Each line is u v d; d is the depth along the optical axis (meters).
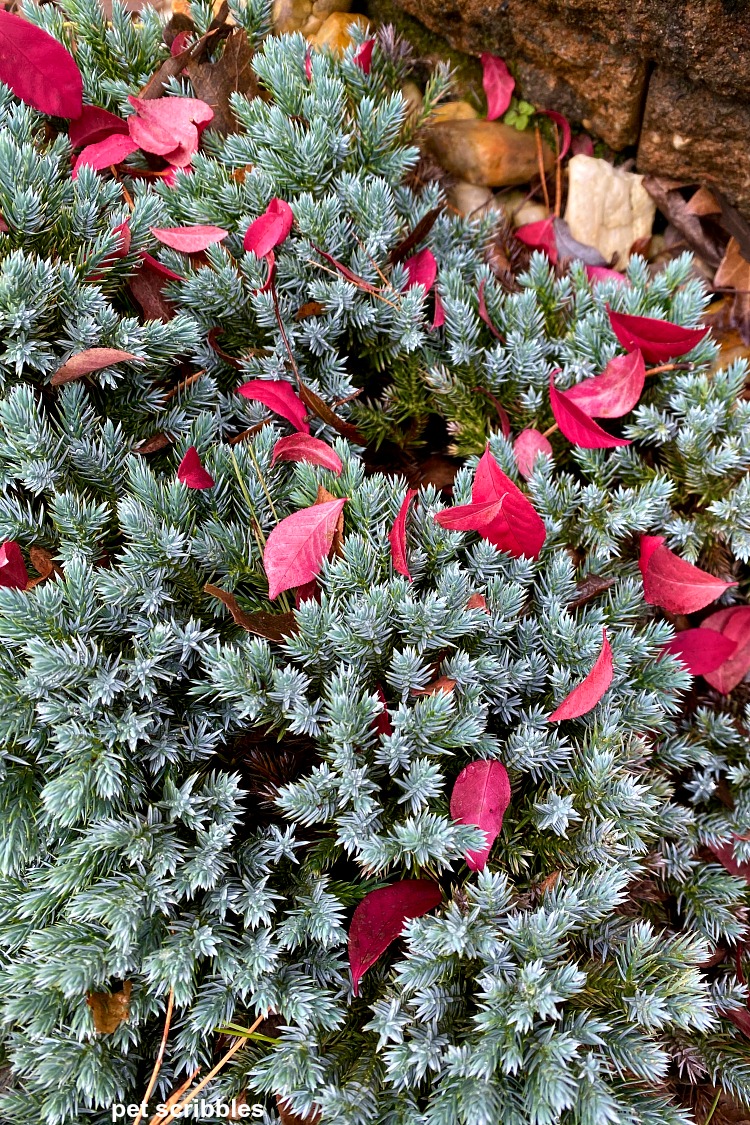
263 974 0.63
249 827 0.67
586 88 0.80
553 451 0.77
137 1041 0.62
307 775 0.68
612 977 0.64
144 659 0.64
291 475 0.71
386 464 0.77
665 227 0.84
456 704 0.66
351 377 0.74
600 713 0.67
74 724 0.62
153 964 0.60
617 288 0.77
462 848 0.62
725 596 0.76
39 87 0.72
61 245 0.70
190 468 0.68
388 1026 0.61
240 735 0.67
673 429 0.75
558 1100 0.59
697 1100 0.67
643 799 0.66
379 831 0.64
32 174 0.68
